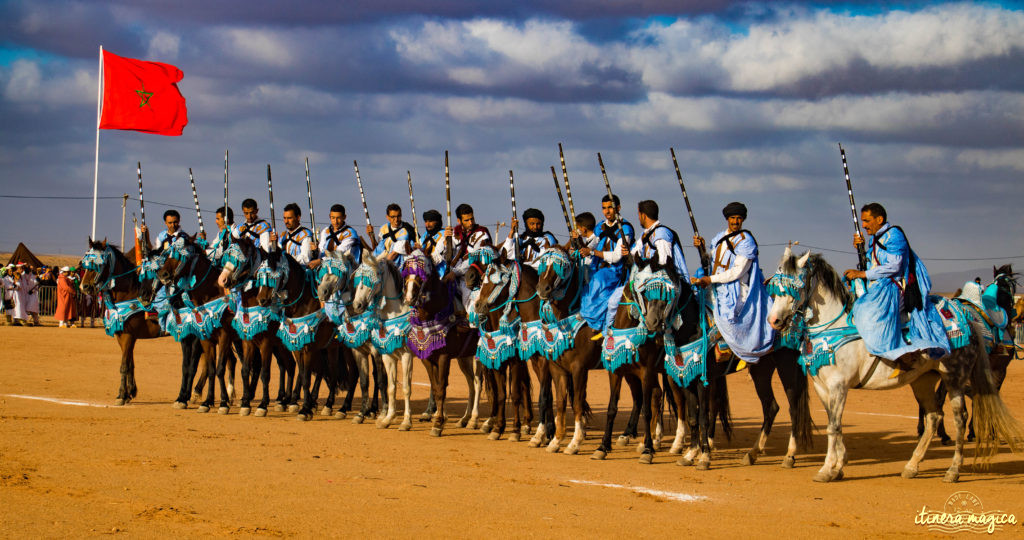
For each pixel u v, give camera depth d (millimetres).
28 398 17609
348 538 7844
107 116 22078
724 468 12039
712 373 12227
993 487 10758
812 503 9773
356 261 15945
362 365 15953
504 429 15195
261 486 9859
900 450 13875
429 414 16672
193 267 16500
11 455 11094
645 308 11547
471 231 15719
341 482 10219
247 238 16391
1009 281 15039
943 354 10766
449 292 14820
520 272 13539
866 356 11039
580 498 9789
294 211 17906
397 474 10859
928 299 11148
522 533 8172
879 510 9469
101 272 16797
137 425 14227
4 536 7539
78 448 11789
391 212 16984
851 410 19875
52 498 8953
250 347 16328
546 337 13148
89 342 32469
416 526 8320
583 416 13234
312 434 14062
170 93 23219
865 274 11039
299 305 15984
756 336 11477
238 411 16969
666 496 10016
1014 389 23156
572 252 13242
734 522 8812
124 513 8461
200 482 9961
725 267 11719
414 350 14688
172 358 27578
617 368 12266
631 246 13281
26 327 40125
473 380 15922
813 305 11195
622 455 13055
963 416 11164
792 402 11867
